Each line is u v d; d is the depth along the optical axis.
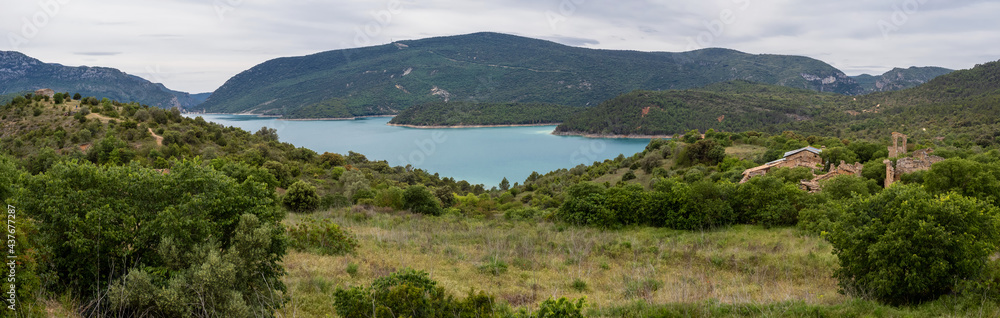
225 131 95.12
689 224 30.44
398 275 10.25
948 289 12.55
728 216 31.00
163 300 8.88
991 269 12.85
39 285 9.01
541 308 9.46
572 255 22.03
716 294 14.38
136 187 10.59
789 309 12.18
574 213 33.59
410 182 93.50
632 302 13.42
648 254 22.25
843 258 13.84
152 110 86.62
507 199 75.12
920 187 13.52
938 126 152.50
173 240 10.10
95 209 9.77
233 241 10.80
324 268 16.92
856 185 33.88
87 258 9.69
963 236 12.07
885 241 12.55
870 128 171.12
